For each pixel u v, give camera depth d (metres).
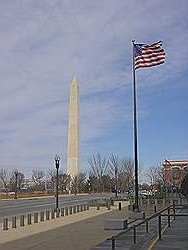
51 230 24.78
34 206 54.81
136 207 30.22
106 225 23.67
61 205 56.69
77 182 111.25
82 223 29.39
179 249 15.73
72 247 17.42
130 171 107.94
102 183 116.06
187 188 18.81
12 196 93.44
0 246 17.89
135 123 32.53
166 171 86.81
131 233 20.58
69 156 108.25
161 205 43.78
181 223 26.25
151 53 31.17
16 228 26.16
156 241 17.92
